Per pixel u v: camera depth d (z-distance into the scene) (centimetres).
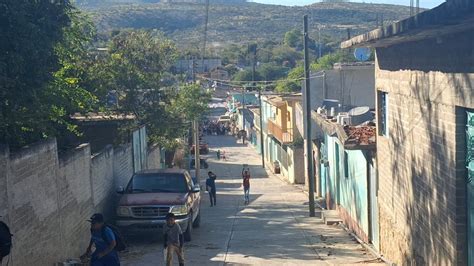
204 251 1828
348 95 3828
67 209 1482
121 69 3089
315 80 3953
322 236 2144
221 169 6125
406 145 1412
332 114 3144
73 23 1975
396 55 1487
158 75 3262
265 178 5491
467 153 1041
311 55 9256
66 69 2017
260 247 1905
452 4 760
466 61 980
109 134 2780
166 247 1443
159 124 3253
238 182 4900
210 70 10294
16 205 1131
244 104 9119
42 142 1297
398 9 9112
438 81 1138
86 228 1673
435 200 1187
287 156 5300
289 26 11462
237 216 2833
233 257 1719
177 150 4362
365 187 1986
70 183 1517
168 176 2092
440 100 1128
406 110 1406
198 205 2322
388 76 1600
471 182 1027
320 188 3638
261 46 10588
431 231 1220
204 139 9081
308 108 2969
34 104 1310
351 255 1753
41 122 1477
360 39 1348
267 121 6488
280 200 3616
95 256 1086
